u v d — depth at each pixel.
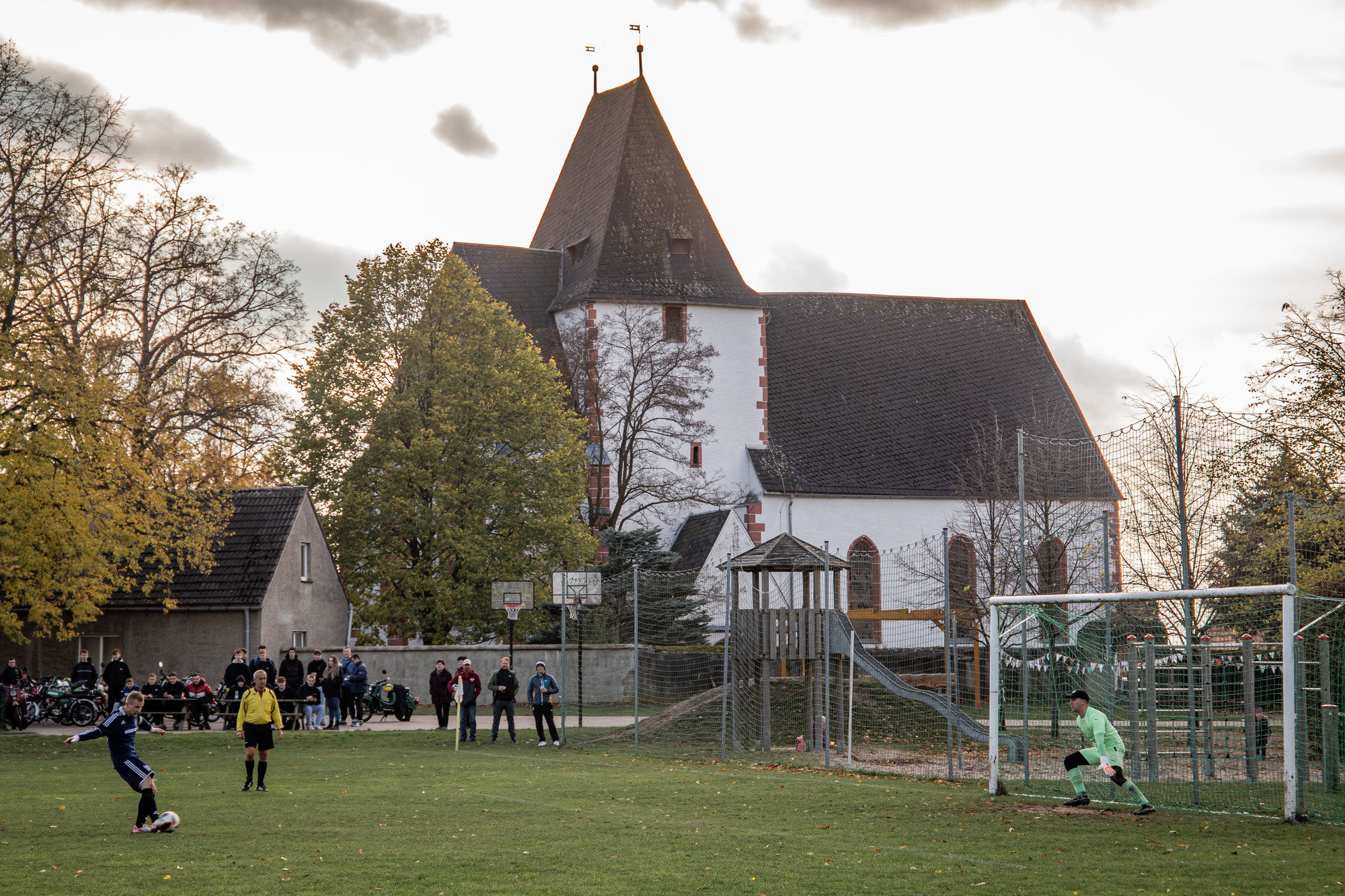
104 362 42.91
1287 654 17.09
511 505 47.53
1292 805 16.84
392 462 46.81
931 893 11.95
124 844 15.27
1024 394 69.19
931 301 71.75
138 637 44.22
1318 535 26.00
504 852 14.40
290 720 35.56
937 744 29.34
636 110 64.25
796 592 53.84
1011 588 43.97
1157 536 26.08
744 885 12.41
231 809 18.55
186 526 39.22
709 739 30.64
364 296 48.50
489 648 45.94
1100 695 27.31
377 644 48.34
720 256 63.56
